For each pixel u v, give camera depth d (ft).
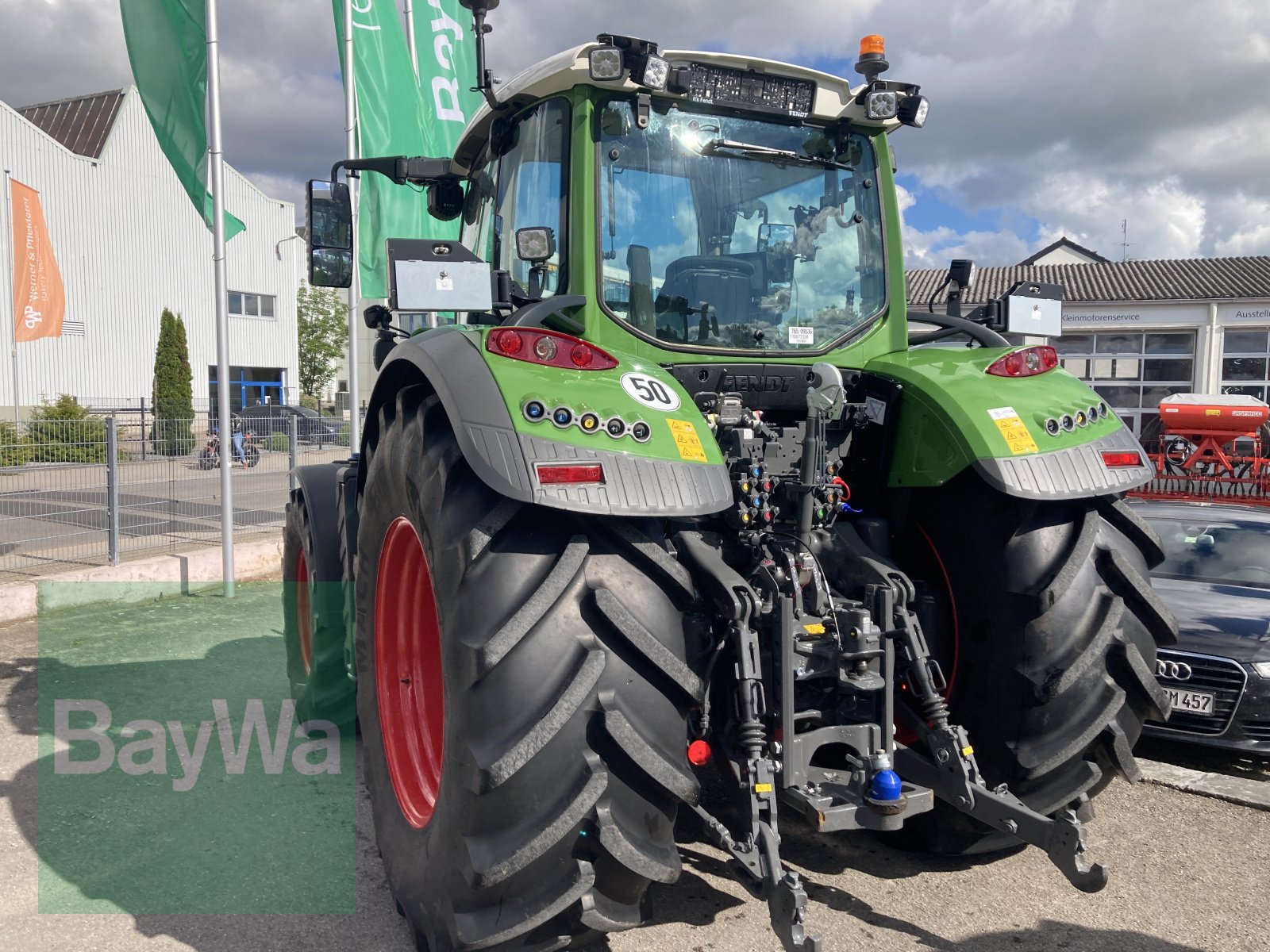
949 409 9.40
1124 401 94.84
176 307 103.81
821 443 9.08
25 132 91.04
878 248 10.93
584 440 7.43
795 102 10.22
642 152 9.75
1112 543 9.27
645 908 7.95
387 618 9.93
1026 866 10.32
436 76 32.48
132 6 25.61
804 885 9.84
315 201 12.39
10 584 23.31
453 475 7.77
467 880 7.00
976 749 9.34
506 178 10.96
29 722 15.01
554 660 7.10
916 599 9.75
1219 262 101.14
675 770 7.20
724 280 10.05
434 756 9.39
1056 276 103.65
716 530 9.14
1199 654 15.69
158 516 29.63
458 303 9.04
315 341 169.17
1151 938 8.88
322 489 14.40
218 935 8.93
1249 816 11.76
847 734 8.27
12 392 90.27
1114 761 8.92
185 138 26.14
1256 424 51.13
